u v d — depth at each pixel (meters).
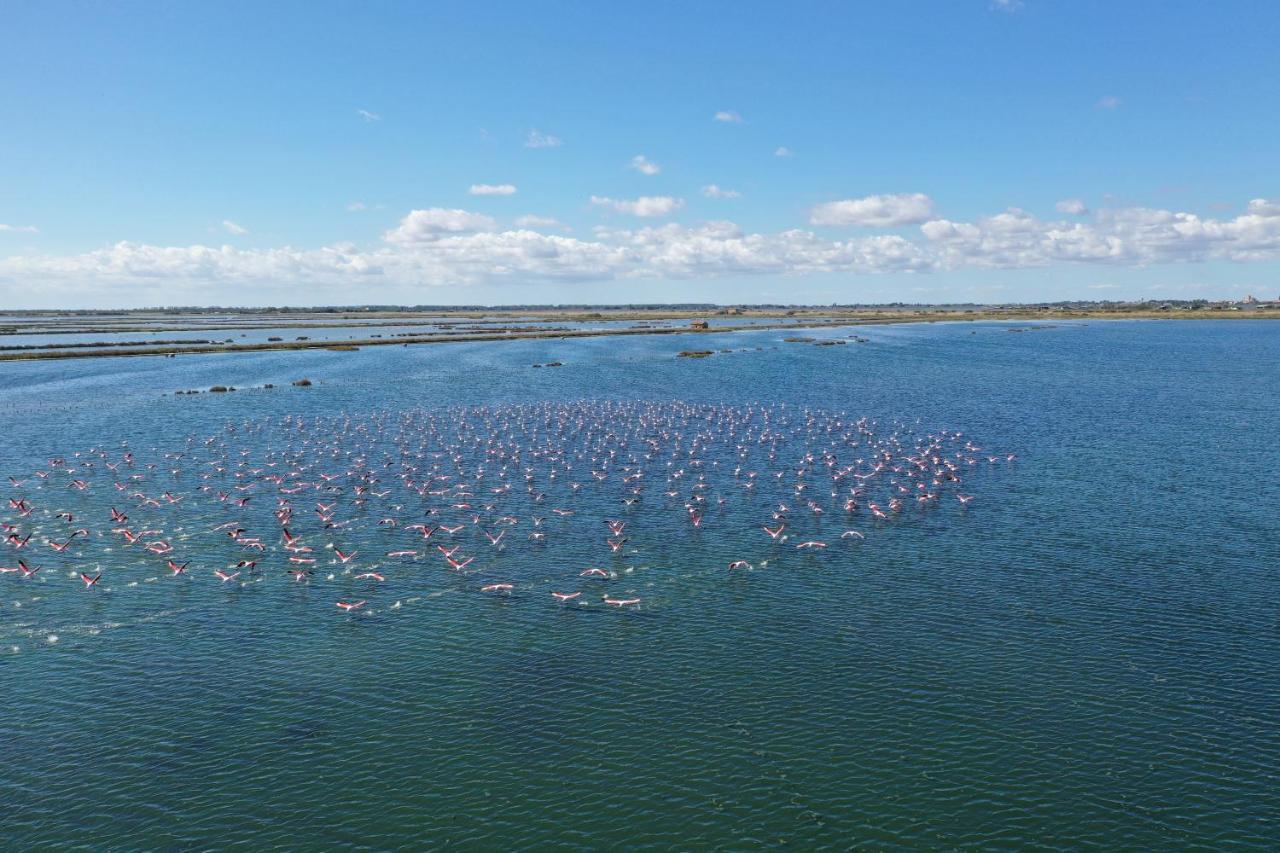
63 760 36.88
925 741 38.06
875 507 72.56
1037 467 88.81
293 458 93.81
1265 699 41.38
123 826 32.69
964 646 46.91
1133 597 53.50
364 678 43.88
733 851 31.30
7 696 42.03
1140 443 101.31
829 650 46.56
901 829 32.47
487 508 74.62
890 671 44.19
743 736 38.56
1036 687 42.53
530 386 157.75
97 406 129.88
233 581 57.16
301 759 37.00
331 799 34.28
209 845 31.67
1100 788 34.81
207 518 71.50
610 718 40.06
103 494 79.06
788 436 107.88
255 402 135.12
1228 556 60.81
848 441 104.44
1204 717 39.84
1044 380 167.50
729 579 57.19
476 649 47.03
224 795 34.53
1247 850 31.33
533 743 38.09
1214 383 160.50
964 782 35.22
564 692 42.41
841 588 55.31
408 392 148.25
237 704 41.44
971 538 65.31
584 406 129.38
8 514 72.06
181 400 136.88
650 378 170.88
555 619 50.94
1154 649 46.44
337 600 53.94
